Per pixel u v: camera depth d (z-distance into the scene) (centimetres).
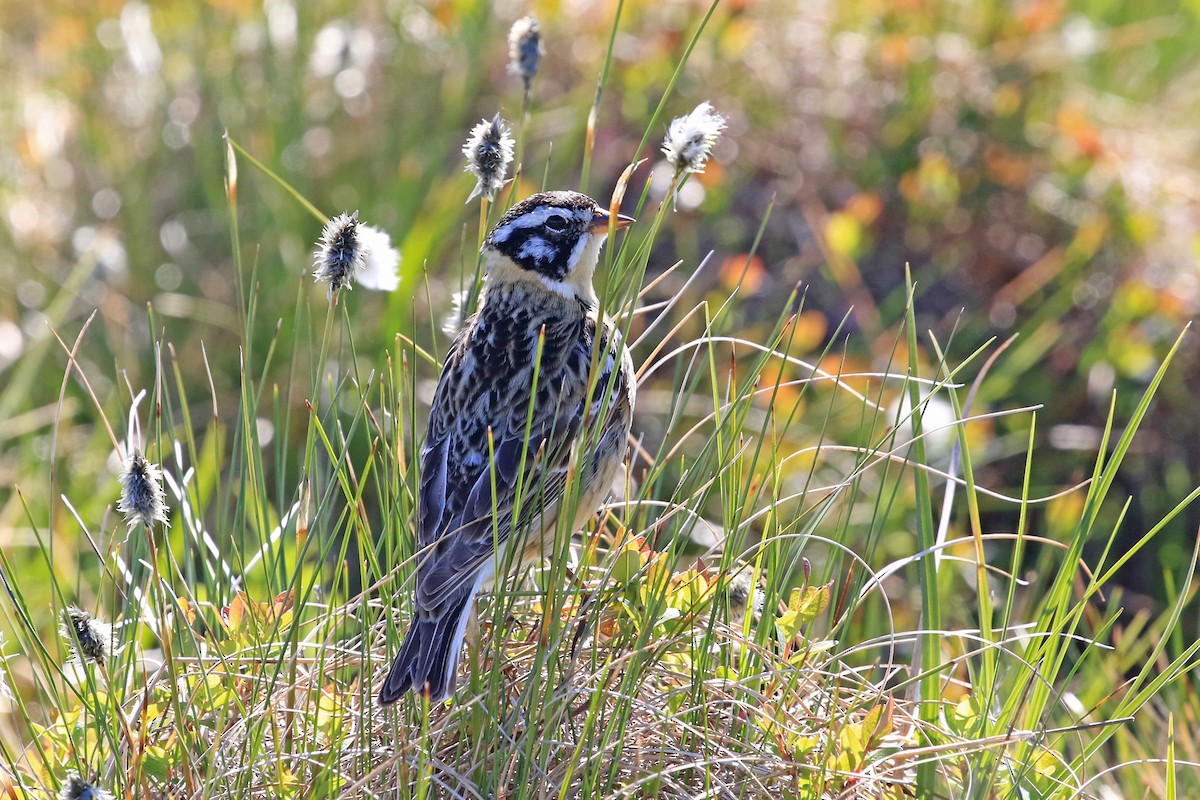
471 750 719
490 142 778
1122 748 933
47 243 1462
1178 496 1366
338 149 1489
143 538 775
